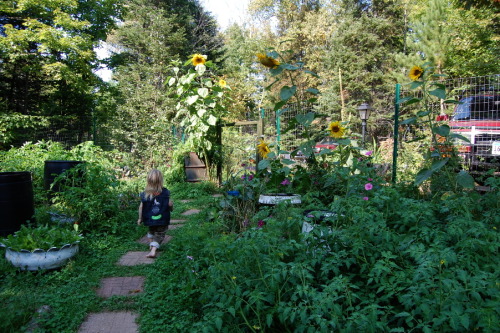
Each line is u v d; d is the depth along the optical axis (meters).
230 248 2.57
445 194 3.73
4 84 14.77
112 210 5.02
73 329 2.57
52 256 3.51
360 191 3.92
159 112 12.00
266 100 23.95
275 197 4.57
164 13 23.92
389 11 22.86
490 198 3.43
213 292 2.37
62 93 15.43
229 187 5.89
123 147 11.72
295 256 2.71
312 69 23.50
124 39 23.91
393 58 20.47
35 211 5.02
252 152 8.23
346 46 21.58
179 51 23.89
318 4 26.88
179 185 8.64
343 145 5.26
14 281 3.24
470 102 7.78
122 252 4.25
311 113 4.61
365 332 1.86
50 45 12.72
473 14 13.59
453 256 2.07
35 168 7.15
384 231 2.57
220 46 27.22
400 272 2.24
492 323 1.66
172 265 3.67
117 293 3.18
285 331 2.35
